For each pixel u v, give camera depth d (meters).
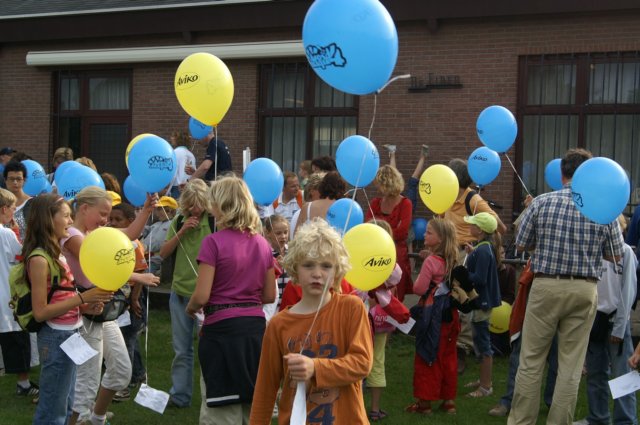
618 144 9.41
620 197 4.47
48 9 12.55
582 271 4.84
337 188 6.11
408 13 9.93
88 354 4.26
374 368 5.61
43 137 12.48
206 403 3.96
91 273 4.18
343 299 3.10
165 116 11.66
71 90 12.48
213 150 8.14
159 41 11.64
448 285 5.71
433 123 10.07
